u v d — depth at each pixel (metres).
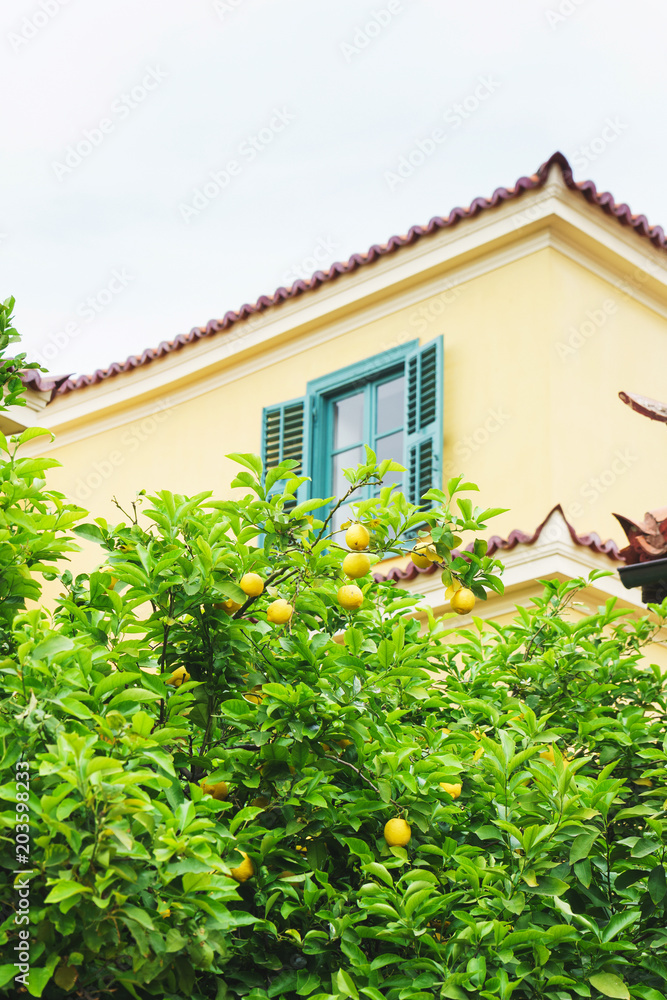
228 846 3.40
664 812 4.09
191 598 3.73
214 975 3.49
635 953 3.86
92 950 2.82
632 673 5.55
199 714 3.88
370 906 3.43
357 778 4.01
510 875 3.70
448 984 3.32
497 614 8.16
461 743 4.25
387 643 4.15
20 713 3.00
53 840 2.86
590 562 8.02
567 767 3.81
